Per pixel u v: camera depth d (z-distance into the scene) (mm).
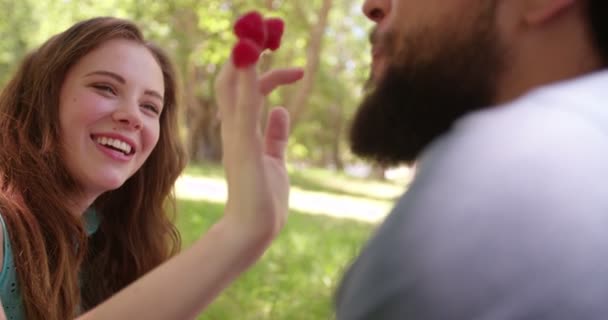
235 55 742
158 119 1271
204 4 7160
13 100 1224
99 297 1322
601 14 616
